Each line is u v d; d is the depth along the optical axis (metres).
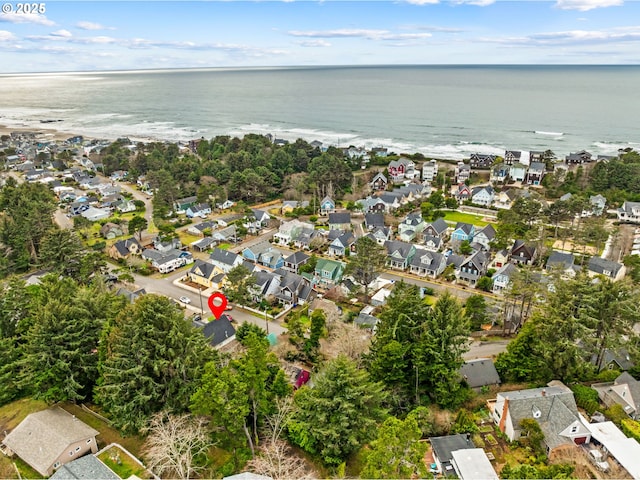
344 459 31.77
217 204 113.94
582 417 35.75
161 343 34.81
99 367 37.22
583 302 41.81
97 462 31.50
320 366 45.81
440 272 75.25
